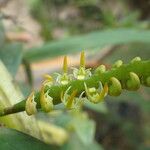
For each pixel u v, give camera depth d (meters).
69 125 0.19
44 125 0.18
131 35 0.19
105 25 0.30
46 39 0.32
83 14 0.33
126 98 0.27
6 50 0.17
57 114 0.19
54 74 0.08
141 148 0.33
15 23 0.22
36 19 0.32
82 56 0.08
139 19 0.35
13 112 0.08
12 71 0.17
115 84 0.07
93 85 0.08
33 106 0.08
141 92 0.28
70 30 0.33
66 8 0.34
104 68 0.08
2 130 0.08
